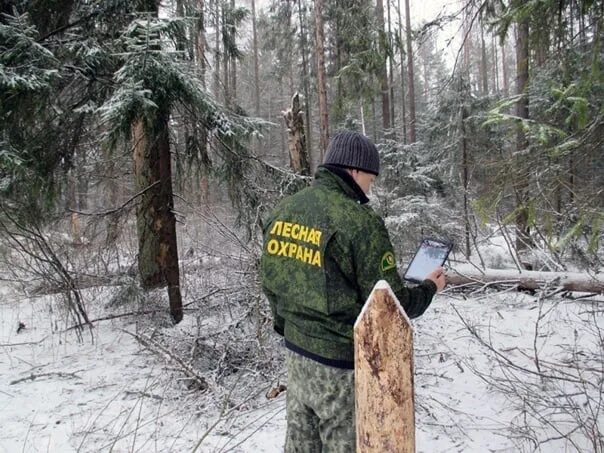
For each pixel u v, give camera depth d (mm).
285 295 1947
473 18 4234
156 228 5844
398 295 1839
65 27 5203
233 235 5512
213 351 4738
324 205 1896
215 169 6305
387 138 13547
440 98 12062
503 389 3855
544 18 3514
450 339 5422
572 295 6809
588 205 3135
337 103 11062
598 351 4691
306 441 2012
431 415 3676
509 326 5750
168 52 4926
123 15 5348
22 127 5148
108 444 3334
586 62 3494
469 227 8758
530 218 3436
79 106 5609
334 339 1849
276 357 4652
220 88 7125
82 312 5594
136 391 4094
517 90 6051
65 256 6004
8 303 6590
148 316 5848
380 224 1867
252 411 3797
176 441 3371
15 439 3414
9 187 5070
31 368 4707
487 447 3230
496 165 3643
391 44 8539
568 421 3275
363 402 1472
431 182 12117
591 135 3174
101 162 6672
